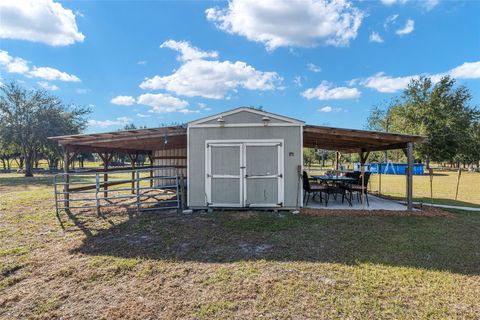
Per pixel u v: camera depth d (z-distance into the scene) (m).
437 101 26.00
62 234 5.17
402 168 24.30
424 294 2.85
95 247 4.43
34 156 25.19
